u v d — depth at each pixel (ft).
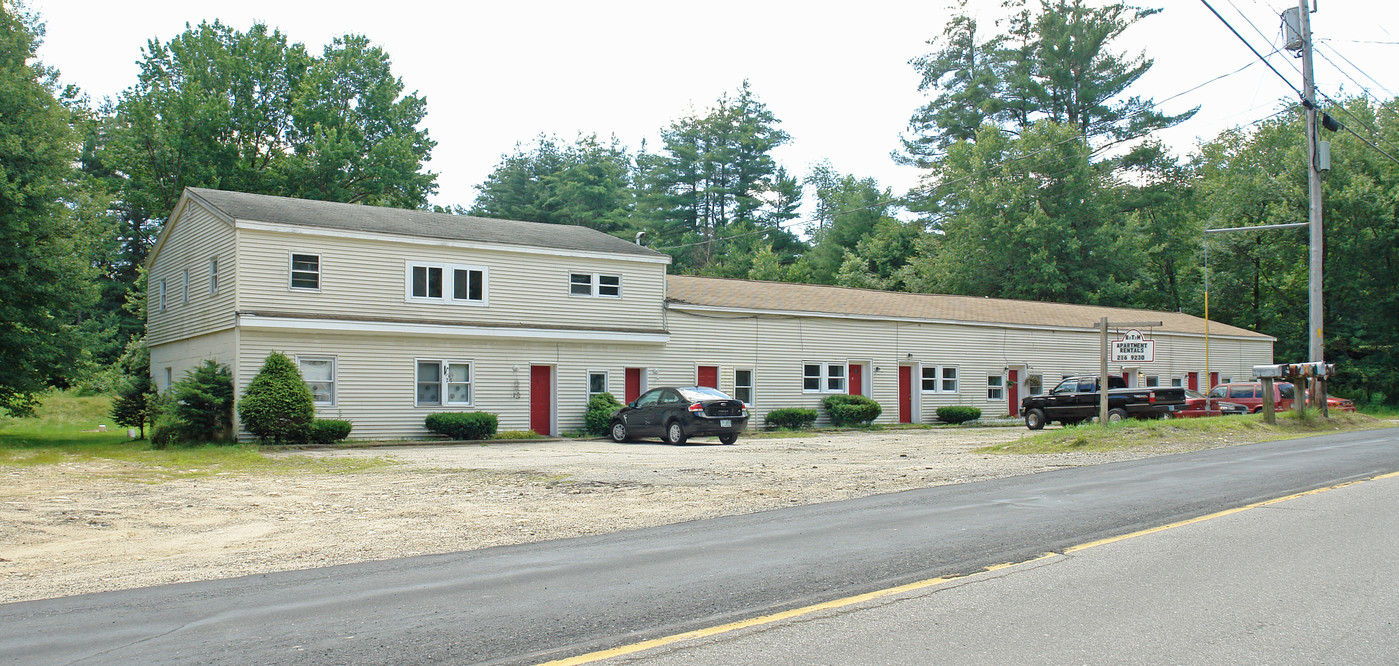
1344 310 156.87
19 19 99.14
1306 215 150.82
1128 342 74.28
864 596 22.38
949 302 134.62
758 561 26.68
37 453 70.95
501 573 25.73
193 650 18.47
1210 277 170.60
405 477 53.83
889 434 99.71
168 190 140.15
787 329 110.63
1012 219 177.58
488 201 236.84
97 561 29.66
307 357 81.61
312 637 19.31
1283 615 20.40
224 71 143.33
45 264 86.17
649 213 232.73
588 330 95.55
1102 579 23.85
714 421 82.17
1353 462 50.70
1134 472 48.19
